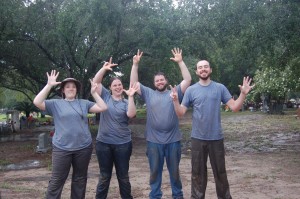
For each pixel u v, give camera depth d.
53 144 5.71
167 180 9.38
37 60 22.89
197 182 5.90
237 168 11.08
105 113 6.32
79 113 5.75
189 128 28.66
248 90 5.61
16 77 27.70
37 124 38.47
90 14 18.03
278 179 9.21
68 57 21.22
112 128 6.27
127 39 20.98
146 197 7.80
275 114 43.56
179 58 6.59
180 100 6.45
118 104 6.38
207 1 15.55
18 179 10.50
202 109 5.72
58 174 5.67
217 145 5.79
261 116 41.00
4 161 14.25
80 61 21.16
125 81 28.47
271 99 44.41
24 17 19.86
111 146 6.32
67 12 17.84
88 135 5.82
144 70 29.19
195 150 5.84
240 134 22.86
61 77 24.81
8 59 22.36
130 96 6.20
